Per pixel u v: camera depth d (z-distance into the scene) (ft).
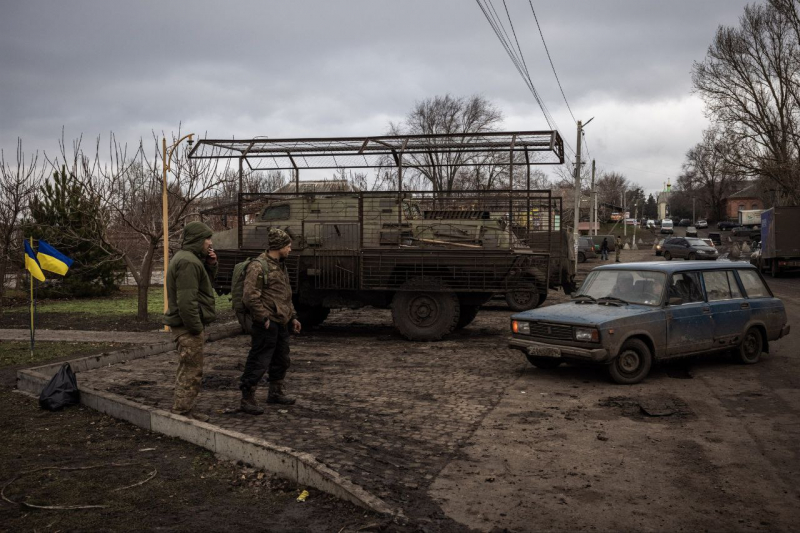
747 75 133.69
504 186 68.44
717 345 29.81
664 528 13.15
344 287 40.29
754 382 27.27
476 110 147.33
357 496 14.08
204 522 13.30
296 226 41.16
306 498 14.61
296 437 18.89
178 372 20.17
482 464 17.04
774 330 32.27
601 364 26.63
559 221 45.24
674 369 30.30
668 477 16.07
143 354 33.91
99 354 31.65
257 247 41.60
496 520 13.50
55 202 66.08
